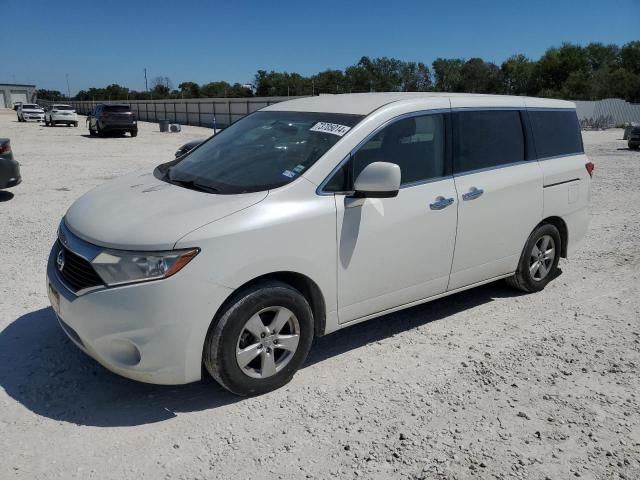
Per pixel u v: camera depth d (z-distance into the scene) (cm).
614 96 7056
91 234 329
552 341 439
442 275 438
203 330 319
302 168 368
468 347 427
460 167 443
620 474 286
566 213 539
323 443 307
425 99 428
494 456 298
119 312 308
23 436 308
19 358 393
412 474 283
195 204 341
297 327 359
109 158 1753
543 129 521
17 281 545
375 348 423
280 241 338
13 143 2323
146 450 299
